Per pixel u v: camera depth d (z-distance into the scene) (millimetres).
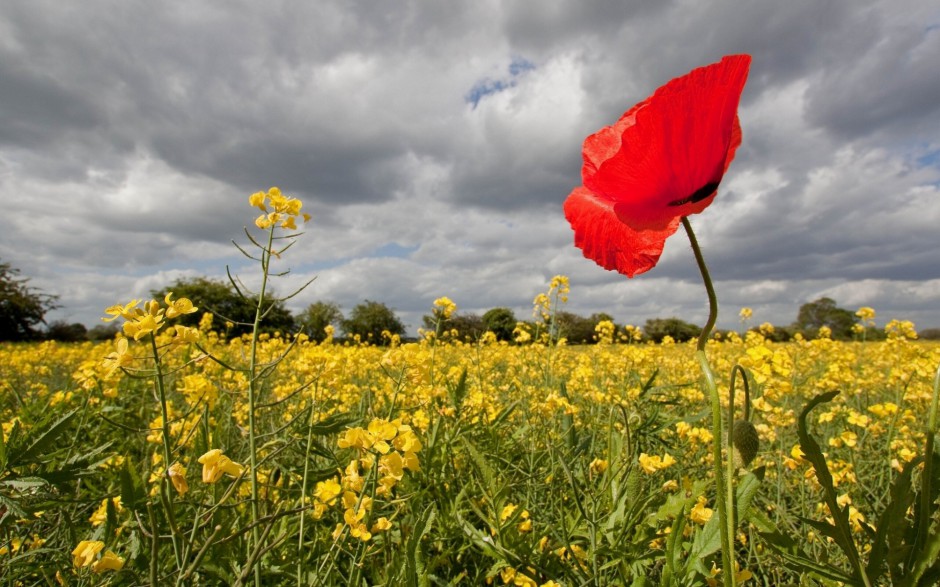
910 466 1151
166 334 1574
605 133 1214
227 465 1119
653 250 1032
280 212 1971
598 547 1901
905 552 1106
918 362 4977
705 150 944
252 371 1895
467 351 9086
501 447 3320
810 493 2980
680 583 1520
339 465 2293
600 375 6105
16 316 34375
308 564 1976
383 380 4910
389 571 1735
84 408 2945
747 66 880
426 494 2648
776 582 2213
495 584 2301
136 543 1717
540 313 6254
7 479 1596
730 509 992
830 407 4801
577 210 1208
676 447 3359
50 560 2047
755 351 2615
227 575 1685
